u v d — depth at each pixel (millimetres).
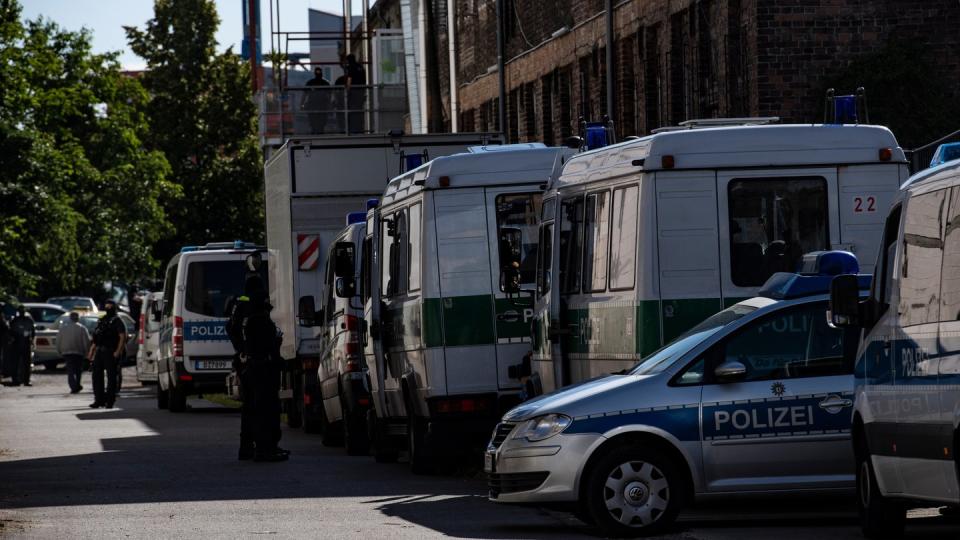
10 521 23016
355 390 34312
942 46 40469
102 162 130250
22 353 80750
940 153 21047
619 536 20078
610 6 53094
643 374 20828
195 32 138750
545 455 20391
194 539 20797
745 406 20297
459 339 28047
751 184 23078
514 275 27859
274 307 45531
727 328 20594
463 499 25344
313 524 22250
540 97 65750
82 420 50812
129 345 104188
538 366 27109
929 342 16797
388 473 30406
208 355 55062
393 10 92500
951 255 16328
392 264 31047
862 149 23328
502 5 65312
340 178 40531
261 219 141125
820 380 20391
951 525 20781
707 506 23406
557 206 26359
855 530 20156
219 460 34094
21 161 107875
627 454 20141
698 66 47781
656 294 22828
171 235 135500
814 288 20703
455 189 28219
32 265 110188
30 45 117062
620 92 55625
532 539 20188
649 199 22938
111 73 131500
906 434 17469
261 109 69812
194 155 139625
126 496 26703
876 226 23250
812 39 40750
